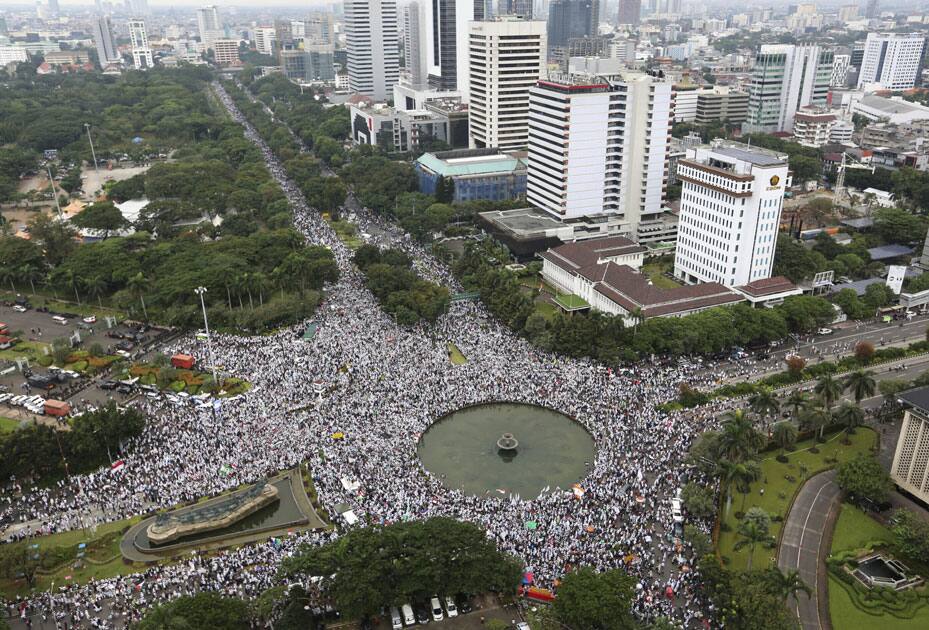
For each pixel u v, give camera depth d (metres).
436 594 139.62
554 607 135.88
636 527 162.75
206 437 196.88
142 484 179.88
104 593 146.12
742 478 161.62
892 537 166.00
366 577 136.00
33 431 186.50
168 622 125.06
